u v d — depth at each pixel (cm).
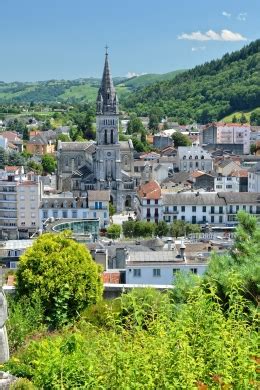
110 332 2931
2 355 3978
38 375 3231
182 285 3822
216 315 2672
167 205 19688
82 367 2859
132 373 2425
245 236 4638
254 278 3638
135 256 9750
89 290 5775
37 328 4819
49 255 5850
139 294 3462
